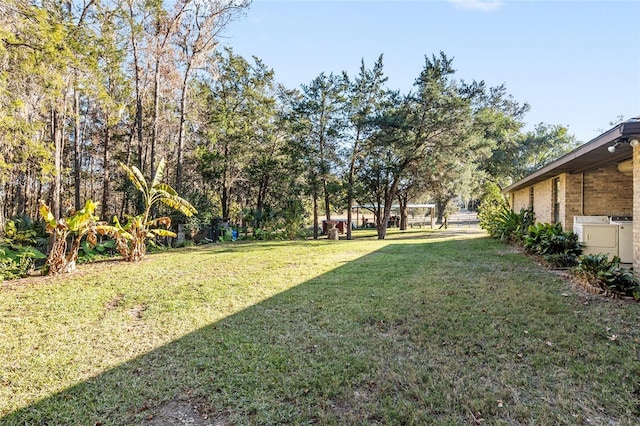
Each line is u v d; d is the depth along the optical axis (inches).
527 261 318.0
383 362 123.4
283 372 117.6
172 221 623.2
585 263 215.3
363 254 401.4
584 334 142.2
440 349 133.1
